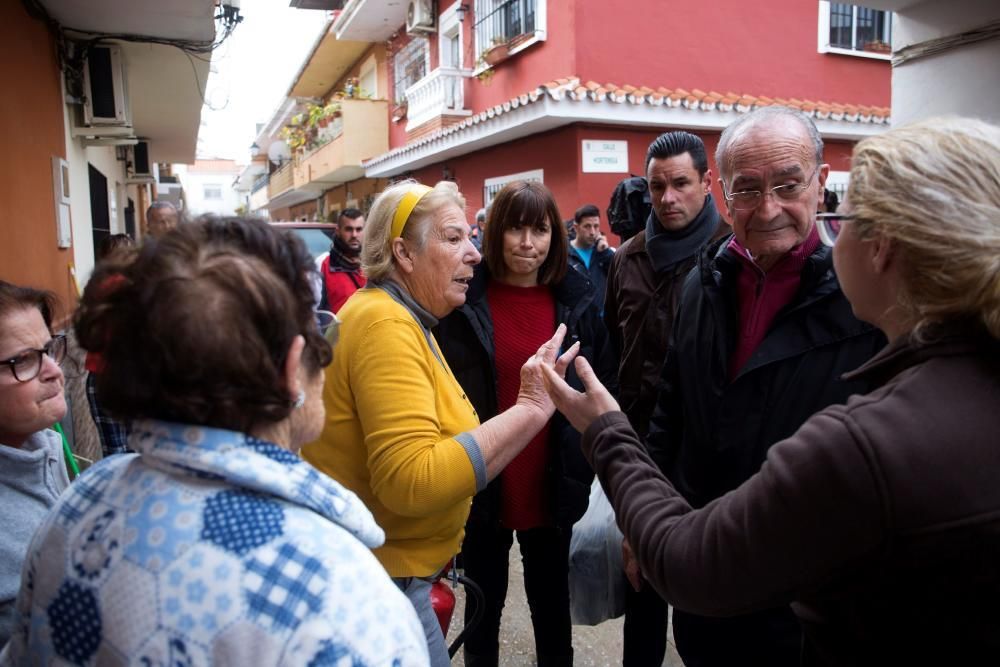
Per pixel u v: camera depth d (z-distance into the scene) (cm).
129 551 70
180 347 70
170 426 74
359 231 454
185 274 73
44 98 454
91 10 472
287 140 1822
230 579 68
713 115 777
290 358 78
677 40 845
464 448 143
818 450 83
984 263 78
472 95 1059
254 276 74
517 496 228
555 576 237
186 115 914
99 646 70
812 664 104
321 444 152
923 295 85
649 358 236
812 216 159
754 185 157
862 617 86
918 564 78
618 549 234
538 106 711
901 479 77
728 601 94
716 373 173
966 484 76
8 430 135
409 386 145
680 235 233
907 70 477
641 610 231
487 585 232
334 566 71
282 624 67
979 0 431
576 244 522
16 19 392
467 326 226
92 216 721
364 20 1348
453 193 170
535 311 235
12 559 127
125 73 576
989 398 80
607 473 124
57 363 145
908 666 84
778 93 926
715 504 100
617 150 767
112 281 75
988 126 87
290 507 74
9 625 126
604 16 803
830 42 968
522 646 282
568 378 234
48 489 140
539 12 839
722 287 175
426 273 164
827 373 155
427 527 154
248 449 74
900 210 83
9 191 357
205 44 558
